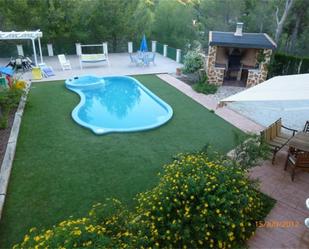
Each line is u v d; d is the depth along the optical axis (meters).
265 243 6.35
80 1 25.98
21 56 22.23
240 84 18.44
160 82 19.06
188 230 5.73
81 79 18.88
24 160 9.55
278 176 8.73
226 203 6.01
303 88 7.90
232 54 18.25
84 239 4.62
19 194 7.90
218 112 14.18
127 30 28.97
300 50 28.41
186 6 34.22
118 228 5.52
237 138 8.64
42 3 24.75
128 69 22.23
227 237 5.90
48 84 18.19
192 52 19.02
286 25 27.97
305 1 25.94
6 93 13.70
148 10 31.39
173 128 12.37
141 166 9.38
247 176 7.89
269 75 18.41
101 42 28.89
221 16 32.53
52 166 9.25
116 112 15.02
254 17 29.55
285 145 9.45
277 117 13.75
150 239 5.55
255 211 6.86
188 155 7.80
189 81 19.30
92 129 11.73
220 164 7.27
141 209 6.39
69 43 27.42
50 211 7.31
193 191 6.13
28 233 6.64
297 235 6.58
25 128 11.94
